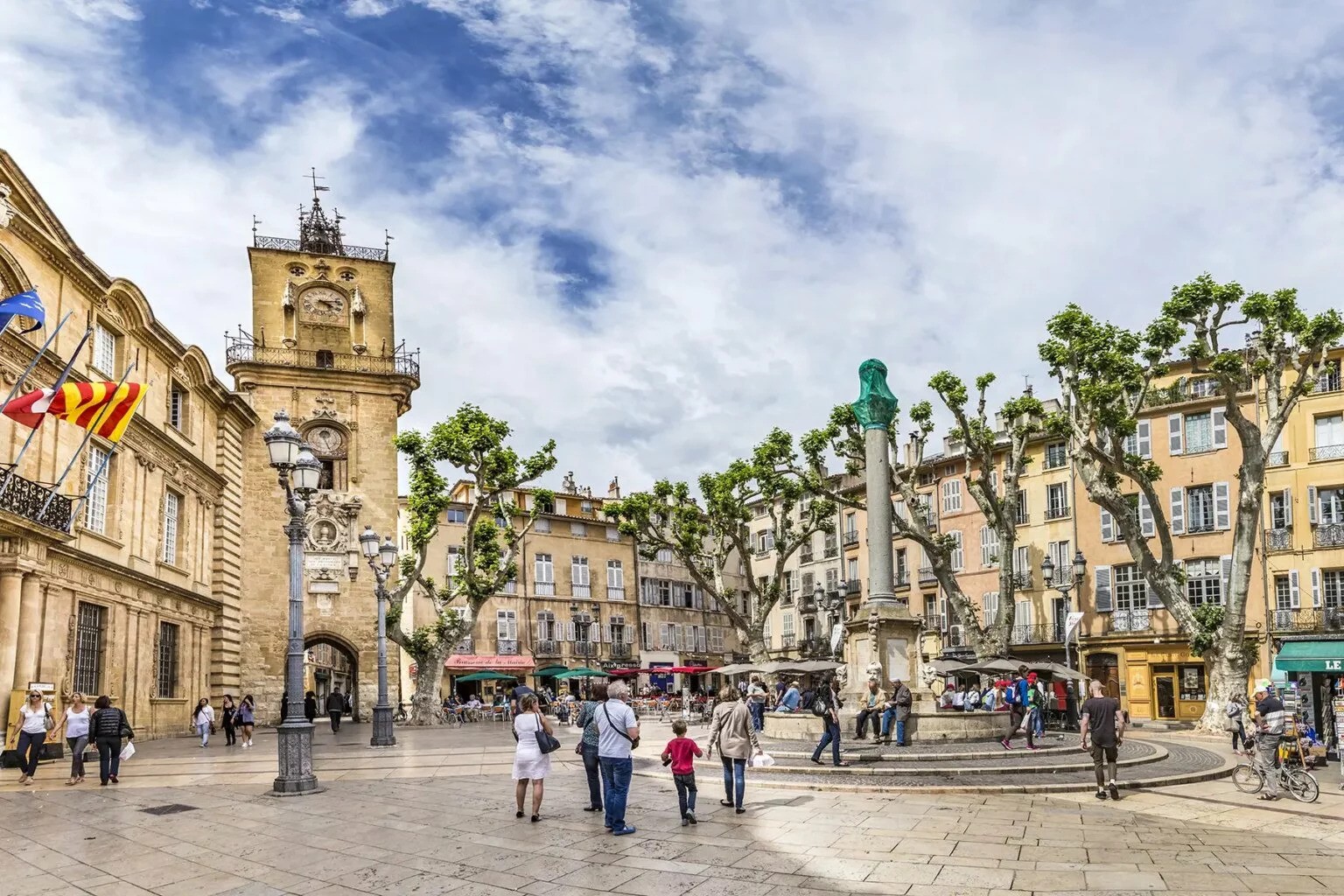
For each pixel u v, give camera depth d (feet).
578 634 219.61
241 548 146.72
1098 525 163.53
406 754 86.53
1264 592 144.05
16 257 84.89
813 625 223.30
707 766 68.23
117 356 105.19
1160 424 157.89
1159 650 153.07
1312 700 86.38
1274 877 33.91
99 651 99.09
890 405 91.91
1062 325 118.93
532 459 153.58
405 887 33.09
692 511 157.58
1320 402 143.23
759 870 34.91
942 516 191.62
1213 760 75.05
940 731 79.82
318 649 231.30
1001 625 132.16
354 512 160.86
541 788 45.80
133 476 107.24
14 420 78.95
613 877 34.01
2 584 80.38
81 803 54.13
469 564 148.77
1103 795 52.90
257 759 83.97
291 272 168.25
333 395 163.94
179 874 35.50
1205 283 110.11
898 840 40.40
